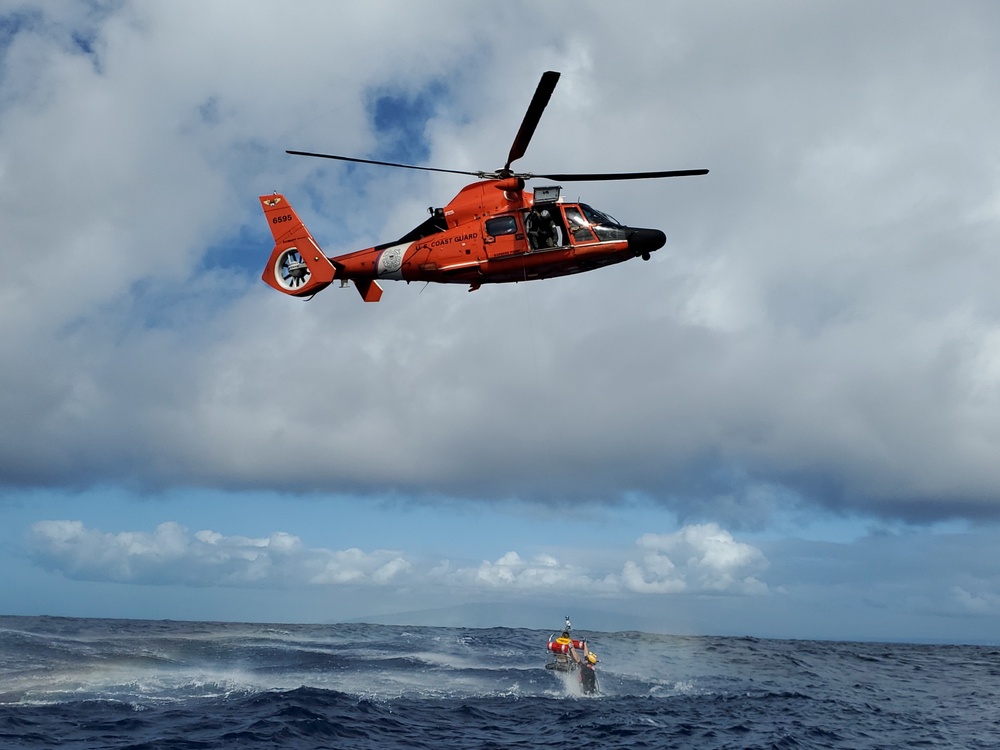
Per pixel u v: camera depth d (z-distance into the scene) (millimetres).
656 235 21000
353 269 22953
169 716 17828
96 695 20094
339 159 19375
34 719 17078
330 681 24359
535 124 18906
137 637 36656
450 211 21750
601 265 21375
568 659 24734
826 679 32844
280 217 24000
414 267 22094
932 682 33875
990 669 42500
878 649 63031
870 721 21859
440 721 18797
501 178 20797
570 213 20906
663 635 60906
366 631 53156
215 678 23797
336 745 15859
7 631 35656
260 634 45688
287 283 24062
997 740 19688
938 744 18906
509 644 42312
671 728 19031
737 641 64500
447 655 33812
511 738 17406
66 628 42281
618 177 19828
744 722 20438
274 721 17281
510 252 21000
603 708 21547
